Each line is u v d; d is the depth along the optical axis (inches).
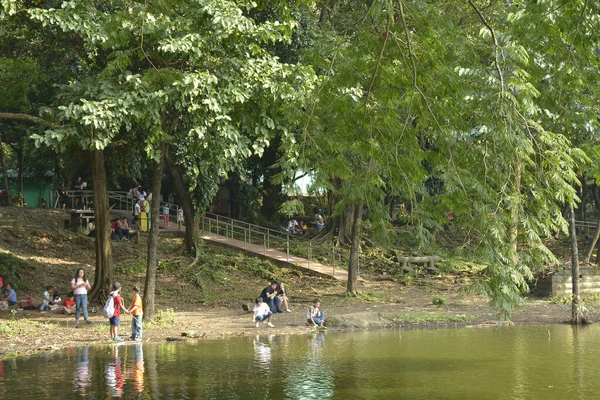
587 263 1557.6
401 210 421.4
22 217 1553.9
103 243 1107.3
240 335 868.6
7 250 1295.5
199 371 606.5
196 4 794.2
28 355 701.3
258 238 1733.5
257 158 1800.0
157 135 794.2
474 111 391.5
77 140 767.1
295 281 1403.8
